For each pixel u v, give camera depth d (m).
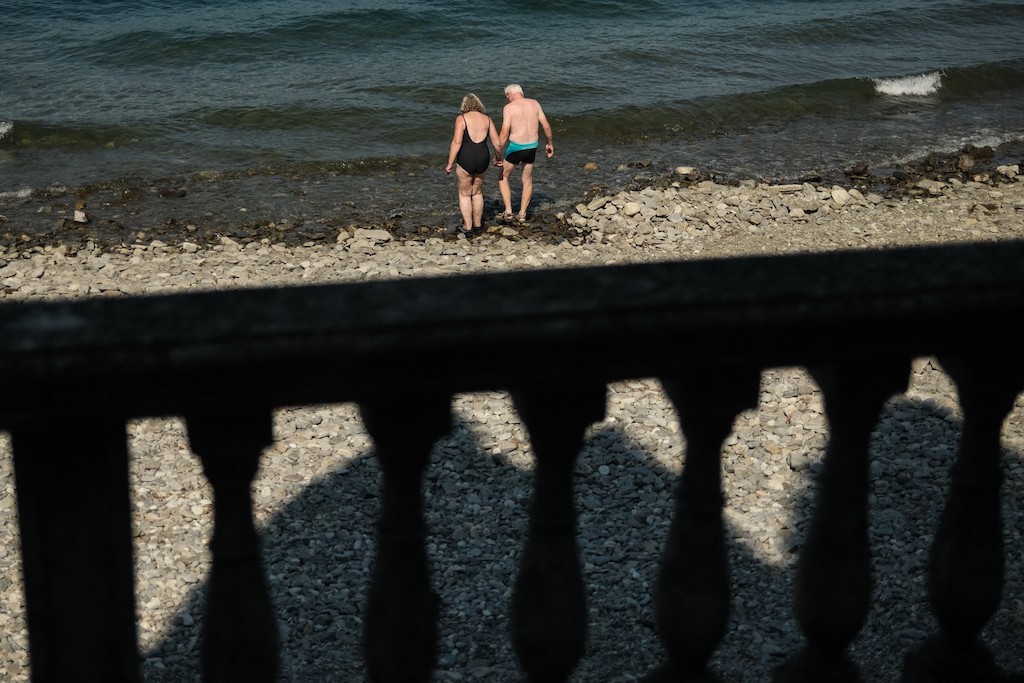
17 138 19.08
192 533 6.66
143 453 7.54
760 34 29.02
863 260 1.72
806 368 1.80
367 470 7.46
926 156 18.94
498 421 8.05
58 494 1.59
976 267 1.70
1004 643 4.15
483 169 13.71
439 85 22.88
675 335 1.63
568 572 1.88
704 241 13.90
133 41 26.48
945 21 31.48
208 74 24.11
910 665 2.18
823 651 2.08
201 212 15.41
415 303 1.55
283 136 19.62
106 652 1.71
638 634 5.52
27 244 13.83
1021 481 6.64
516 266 12.89
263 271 12.70
